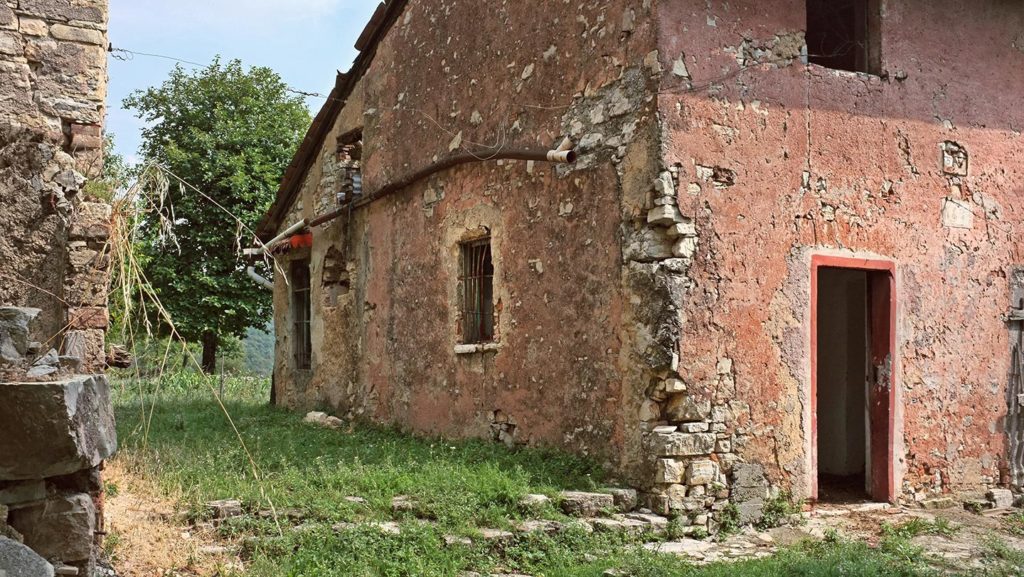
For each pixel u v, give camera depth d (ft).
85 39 18.79
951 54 28.63
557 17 27.84
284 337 49.75
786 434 24.47
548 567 19.43
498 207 30.12
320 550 18.54
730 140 24.18
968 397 28.02
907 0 27.78
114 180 18.51
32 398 10.57
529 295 28.32
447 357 32.68
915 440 26.89
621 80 24.80
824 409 32.58
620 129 24.70
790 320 24.82
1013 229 29.43
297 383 47.24
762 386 24.17
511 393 28.94
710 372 23.38
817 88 25.84
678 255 23.24
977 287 28.48
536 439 27.63
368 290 39.55
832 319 32.45
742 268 24.11
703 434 23.04
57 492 11.86
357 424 38.65
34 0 18.39
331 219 43.01
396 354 36.50
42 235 17.26
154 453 26.99
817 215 25.49
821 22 29.63
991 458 28.35
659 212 23.08
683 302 23.12
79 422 11.10
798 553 20.06
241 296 74.49
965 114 28.73
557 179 27.27
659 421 23.32
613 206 24.82
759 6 25.07
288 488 23.15
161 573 16.92
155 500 21.27
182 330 72.28
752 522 23.52
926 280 27.43
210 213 73.10
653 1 23.63
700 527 22.59
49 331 17.19
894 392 26.53
